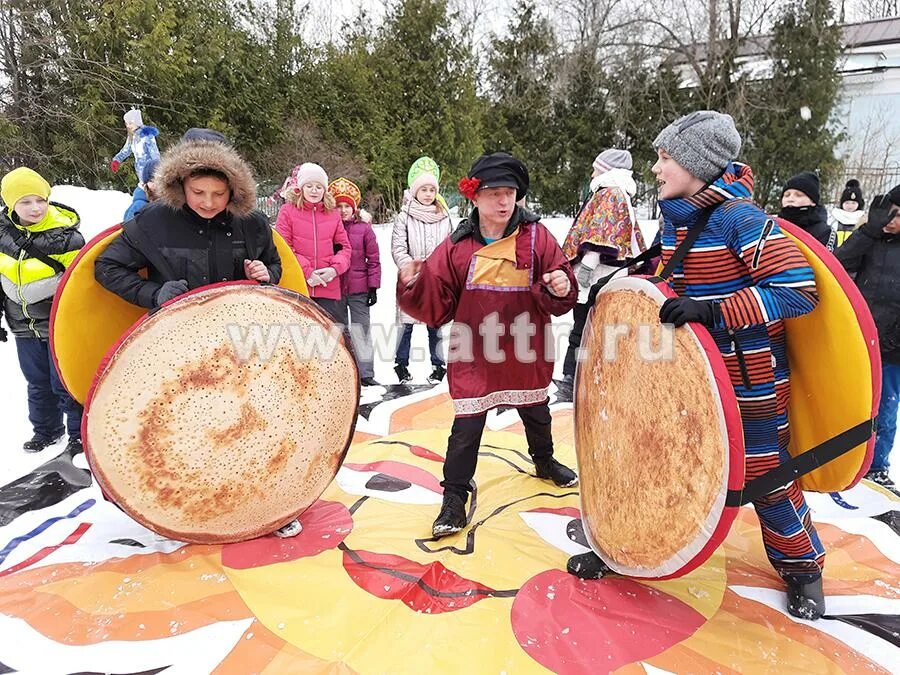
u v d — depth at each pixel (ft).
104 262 8.40
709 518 6.39
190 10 47.37
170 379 7.97
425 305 9.49
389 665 6.59
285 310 8.69
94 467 7.69
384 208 58.13
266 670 6.47
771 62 63.72
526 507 10.21
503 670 6.55
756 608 7.75
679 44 68.39
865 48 73.26
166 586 7.81
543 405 10.54
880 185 60.54
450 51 61.67
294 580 7.97
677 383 6.73
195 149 8.18
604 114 69.15
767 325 7.23
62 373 8.61
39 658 6.59
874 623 7.54
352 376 9.54
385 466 11.73
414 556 8.64
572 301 9.24
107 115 44.78
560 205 70.90
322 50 58.65
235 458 8.53
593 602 7.74
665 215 7.65
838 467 7.50
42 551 8.77
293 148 51.93
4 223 12.00
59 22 45.44
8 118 43.70
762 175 62.69
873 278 11.46
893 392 11.74
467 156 63.00
